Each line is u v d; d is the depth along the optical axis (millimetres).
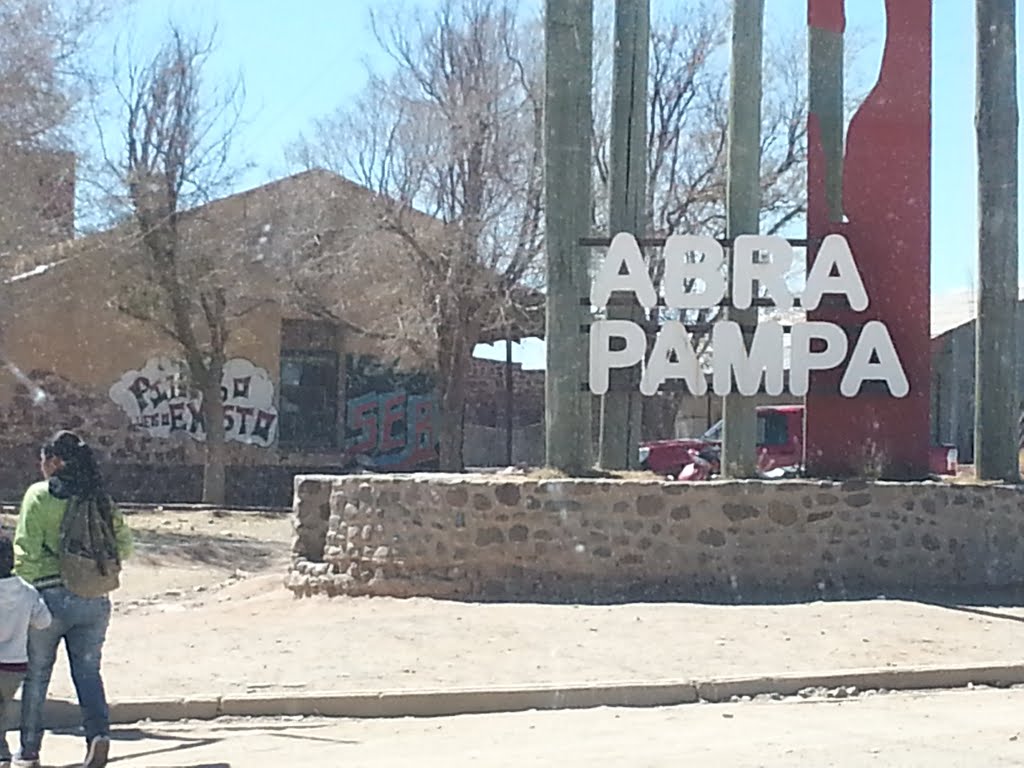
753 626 12750
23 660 7688
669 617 13070
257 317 35000
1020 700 10734
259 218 31250
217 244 30641
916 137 15805
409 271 30906
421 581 14289
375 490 14562
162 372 33875
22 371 32625
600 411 17812
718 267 15305
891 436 15625
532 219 30203
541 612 13320
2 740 7848
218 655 11531
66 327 32781
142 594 18016
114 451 33469
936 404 37750
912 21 15875
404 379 36438
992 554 15047
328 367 35750
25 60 22688
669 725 9633
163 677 10625
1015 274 16094
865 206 15688
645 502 14258
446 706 10141
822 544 14562
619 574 14148
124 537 8172
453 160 30312
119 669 10922
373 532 14523
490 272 30297
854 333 15562
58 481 8039
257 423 34938
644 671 11047
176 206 29734
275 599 14930
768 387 15273
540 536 14141
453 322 30672
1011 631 12836
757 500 14453
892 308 15633
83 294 30438
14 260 25047
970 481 15594
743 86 15609
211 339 31516
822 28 15867
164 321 31141
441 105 30438
